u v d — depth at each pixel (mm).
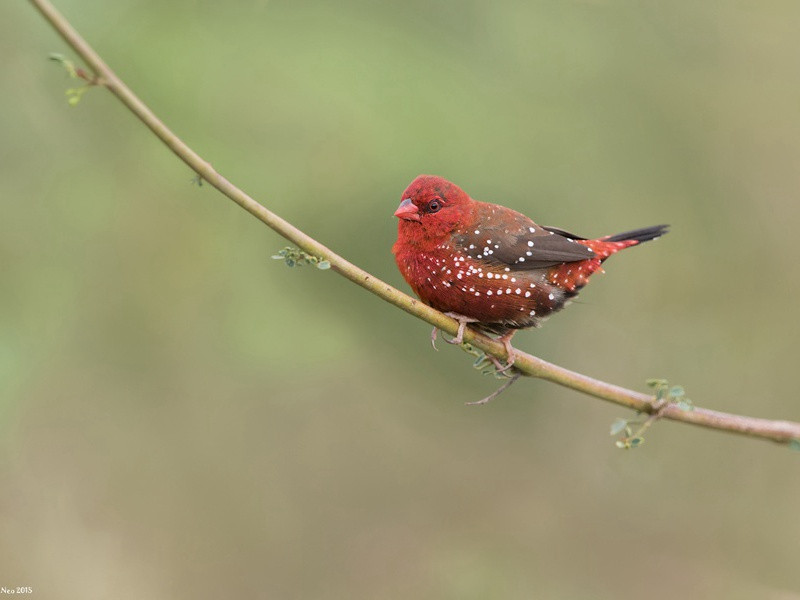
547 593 13547
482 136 11562
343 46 11453
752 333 14461
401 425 14062
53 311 11172
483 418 14000
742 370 14422
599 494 14398
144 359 12070
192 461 12391
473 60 12258
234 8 11508
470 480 14141
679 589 13672
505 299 7863
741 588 13797
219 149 11203
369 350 12578
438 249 7840
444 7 12156
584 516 14180
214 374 12453
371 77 11344
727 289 14383
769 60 14133
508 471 14266
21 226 11031
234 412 12727
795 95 14156
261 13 11555
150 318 11867
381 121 11109
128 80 11094
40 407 11828
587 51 13039
